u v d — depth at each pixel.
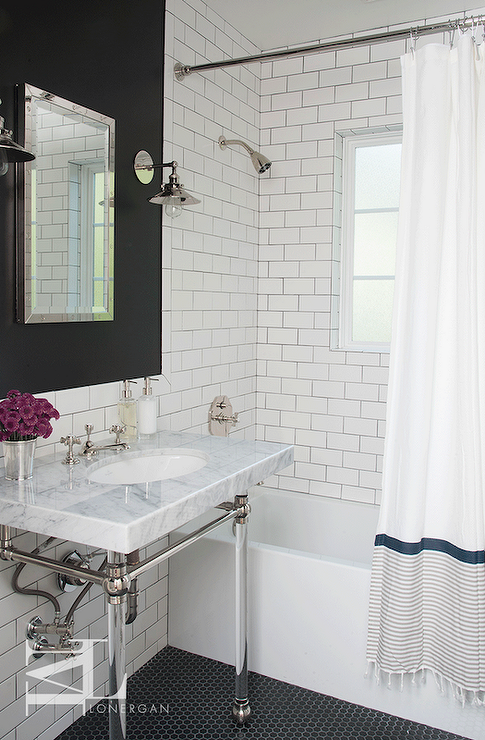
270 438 3.69
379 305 3.57
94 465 1.95
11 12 1.84
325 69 3.39
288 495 3.54
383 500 2.35
